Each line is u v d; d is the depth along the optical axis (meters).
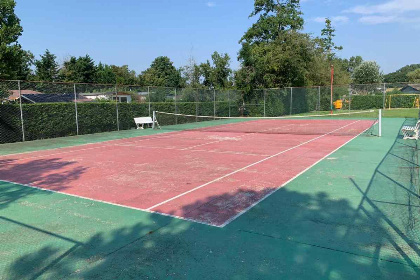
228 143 13.97
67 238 4.36
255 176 7.67
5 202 6.06
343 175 7.52
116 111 21.03
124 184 7.20
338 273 3.30
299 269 3.40
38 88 17.42
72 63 54.94
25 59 46.72
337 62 51.53
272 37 35.25
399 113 30.42
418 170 7.84
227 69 40.06
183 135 17.81
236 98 32.84
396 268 3.38
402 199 5.66
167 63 82.25
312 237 4.19
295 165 8.84
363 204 5.45
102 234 4.46
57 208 5.64
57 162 10.24
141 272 3.43
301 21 35.38
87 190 6.78
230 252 3.82
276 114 32.19
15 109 15.73
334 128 19.75
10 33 17.56
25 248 4.08
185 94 27.25
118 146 13.79
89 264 3.63
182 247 3.99
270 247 3.93
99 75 58.16
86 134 18.92
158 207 5.54
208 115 29.52
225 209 5.36
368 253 3.72
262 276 3.28
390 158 9.47
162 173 8.24
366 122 23.47
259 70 32.12
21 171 8.98
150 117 22.62
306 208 5.32
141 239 4.25
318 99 35.06
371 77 63.75
